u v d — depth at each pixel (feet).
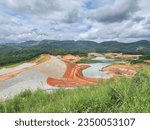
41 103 19.74
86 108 14.11
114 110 13.46
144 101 13.07
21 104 20.25
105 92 15.44
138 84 16.15
